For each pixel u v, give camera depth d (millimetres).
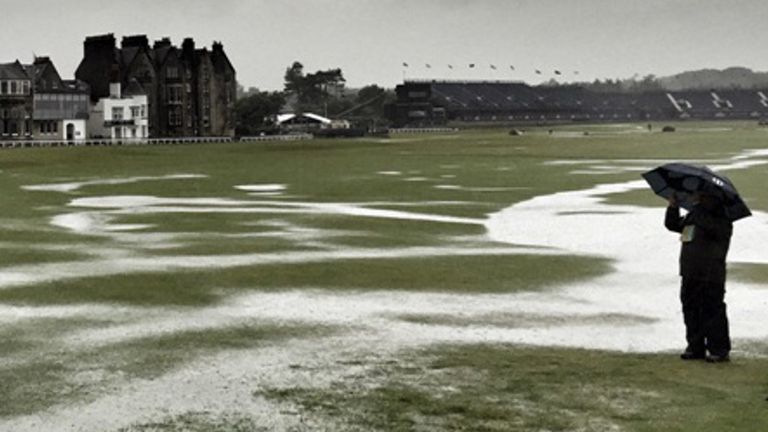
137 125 173625
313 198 55062
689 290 17000
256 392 15234
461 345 18594
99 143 146750
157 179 71875
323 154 114062
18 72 149875
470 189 60219
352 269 28719
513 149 121812
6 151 115625
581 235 37406
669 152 109312
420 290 25094
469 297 24062
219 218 44094
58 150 120188
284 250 33125
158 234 38000
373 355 17781
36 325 20516
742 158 94250
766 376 15844
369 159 100375
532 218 43594
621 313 22000
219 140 165875
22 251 32781
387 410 14180
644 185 62062
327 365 17000
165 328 20250
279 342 18906
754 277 26750
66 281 26469
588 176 71062
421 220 43125
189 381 15922
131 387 15555
